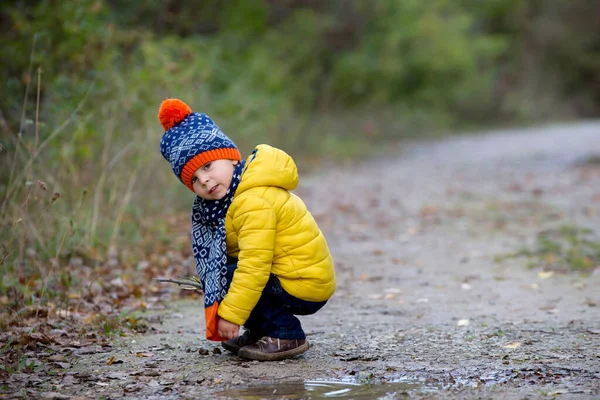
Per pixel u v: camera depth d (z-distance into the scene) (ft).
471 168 65.16
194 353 16.42
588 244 29.01
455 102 131.75
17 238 23.62
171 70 36.88
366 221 38.19
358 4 100.78
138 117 33.53
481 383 14.05
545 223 35.88
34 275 22.67
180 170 15.06
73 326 18.33
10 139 27.84
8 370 14.70
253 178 14.90
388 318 19.92
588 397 13.09
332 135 83.56
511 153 78.43
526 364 15.19
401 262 28.32
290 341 15.90
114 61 35.88
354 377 14.58
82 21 33.60
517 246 30.60
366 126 93.81
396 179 57.77
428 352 16.35
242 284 14.67
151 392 13.71
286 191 15.38
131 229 27.91
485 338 17.47
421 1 111.86
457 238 33.06
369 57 101.04
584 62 180.55
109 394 13.57
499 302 21.67
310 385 14.10
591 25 182.91
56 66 33.17
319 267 15.24
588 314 19.79
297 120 75.61
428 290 23.58
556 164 64.59
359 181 56.44
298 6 90.38
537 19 176.76
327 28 95.30
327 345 17.12
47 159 27.43
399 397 13.33
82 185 27.50
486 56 141.08
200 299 22.26
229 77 58.54
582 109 180.86
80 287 22.13
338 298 22.62
